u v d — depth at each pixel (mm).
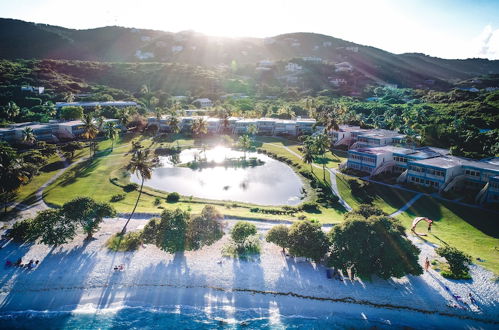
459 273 54500
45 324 47094
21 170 84125
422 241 65750
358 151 108125
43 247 61969
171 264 58375
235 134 172000
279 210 81812
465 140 118312
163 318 48594
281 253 61938
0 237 64688
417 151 108250
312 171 112438
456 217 75062
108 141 149250
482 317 47719
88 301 51094
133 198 87625
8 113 150000
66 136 145875
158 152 139875
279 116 192250
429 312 48781
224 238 66812
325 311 49531
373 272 53000
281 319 48469
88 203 63750
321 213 81375
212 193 96562
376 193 90875
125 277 55250
